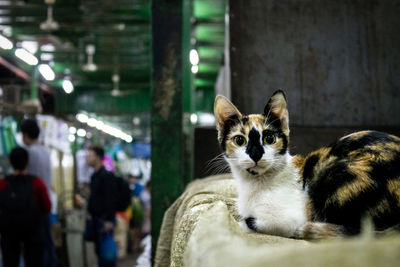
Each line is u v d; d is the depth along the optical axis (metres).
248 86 4.14
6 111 7.96
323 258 0.74
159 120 3.96
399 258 0.70
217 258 0.91
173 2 3.99
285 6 4.20
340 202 1.83
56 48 9.91
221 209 1.55
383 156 1.81
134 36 9.95
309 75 4.16
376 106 4.17
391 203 1.72
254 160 2.02
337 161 1.94
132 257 9.48
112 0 7.91
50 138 9.25
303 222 1.92
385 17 4.21
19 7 8.17
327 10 4.20
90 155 5.98
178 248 1.82
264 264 0.77
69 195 10.02
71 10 8.43
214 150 4.00
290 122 4.13
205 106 14.12
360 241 0.77
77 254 6.86
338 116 4.16
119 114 16.03
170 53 3.98
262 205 1.99
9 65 9.59
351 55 4.19
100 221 5.81
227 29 4.49
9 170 7.29
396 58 4.19
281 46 4.18
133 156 21.36
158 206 3.93
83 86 15.17
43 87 13.51
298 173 2.12
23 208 4.90
